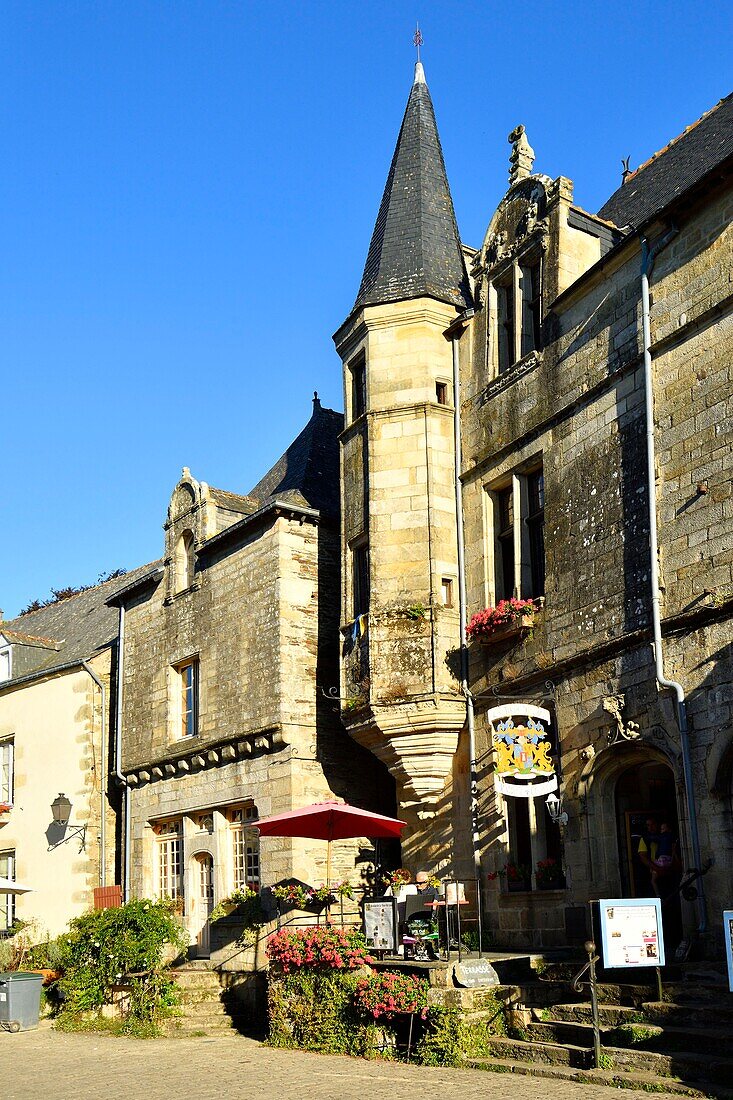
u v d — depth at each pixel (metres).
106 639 27.88
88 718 25.86
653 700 13.70
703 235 13.83
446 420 18.48
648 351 14.41
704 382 13.55
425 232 19.62
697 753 12.91
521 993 12.28
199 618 22.55
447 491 18.17
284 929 17.02
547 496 16.23
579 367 15.90
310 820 17.12
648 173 19.69
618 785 14.70
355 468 19.05
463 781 17.23
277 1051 13.36
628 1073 9.84
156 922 17.17
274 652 19.94
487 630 16.72
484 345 18.11
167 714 23.22
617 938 10.52
